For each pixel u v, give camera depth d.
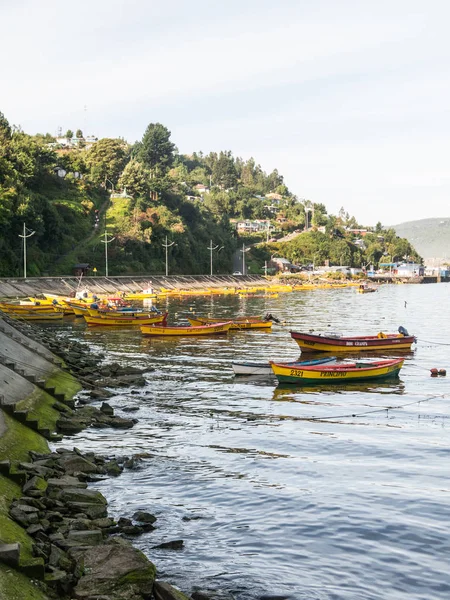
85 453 25.80
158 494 22.25
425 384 44.84
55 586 14.85
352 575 16.73
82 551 16.42
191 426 31.95
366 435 30.69
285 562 17.41
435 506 21.38
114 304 105.00
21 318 85.44
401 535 19.11
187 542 18.52
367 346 62.50
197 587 15.99
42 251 157.00
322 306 127.25
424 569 17.09
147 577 15.41
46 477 21.88
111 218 196.50
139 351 60.78
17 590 13.95
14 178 150.88
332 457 26.94
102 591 14.81
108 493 22.17
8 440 23.92
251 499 21.89
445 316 105.00
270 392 41.06
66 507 19.55
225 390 41.50
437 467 25.66
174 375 47.03
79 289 140.50
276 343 67.88
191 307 118.75
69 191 198.12
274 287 196.75
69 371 43.78
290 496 22.20
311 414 35.12
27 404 30.11
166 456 26.69
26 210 142.25
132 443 28.61
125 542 17.22
